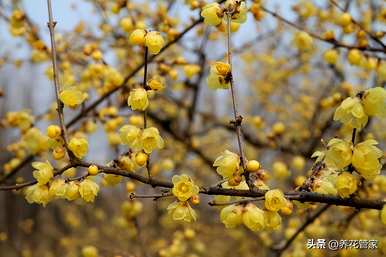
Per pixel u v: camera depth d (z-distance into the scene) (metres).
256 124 5.16
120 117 4.09
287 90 6.56
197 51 4.71
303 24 4.83
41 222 9.98
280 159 5.69
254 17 3.18
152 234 6.36
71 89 2.23
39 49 3.98
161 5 4.41
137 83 3.74
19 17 3.90
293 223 3.91
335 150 1.96
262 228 1.96
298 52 5.77
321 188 2.13
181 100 6.03
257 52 6.14
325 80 6.73
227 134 7.20
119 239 7.35
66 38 4.57
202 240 6.62
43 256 9.41
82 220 8.80
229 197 2.33
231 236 6.61
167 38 3.52
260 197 2.00
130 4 3.81
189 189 1.97
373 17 4.65
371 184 3.44
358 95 1.93
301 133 5.69
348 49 3.54
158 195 2.02
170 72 3.67
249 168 1.99
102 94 3.94
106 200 8.59
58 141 2.21
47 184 2.16
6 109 11.59
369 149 1.93
